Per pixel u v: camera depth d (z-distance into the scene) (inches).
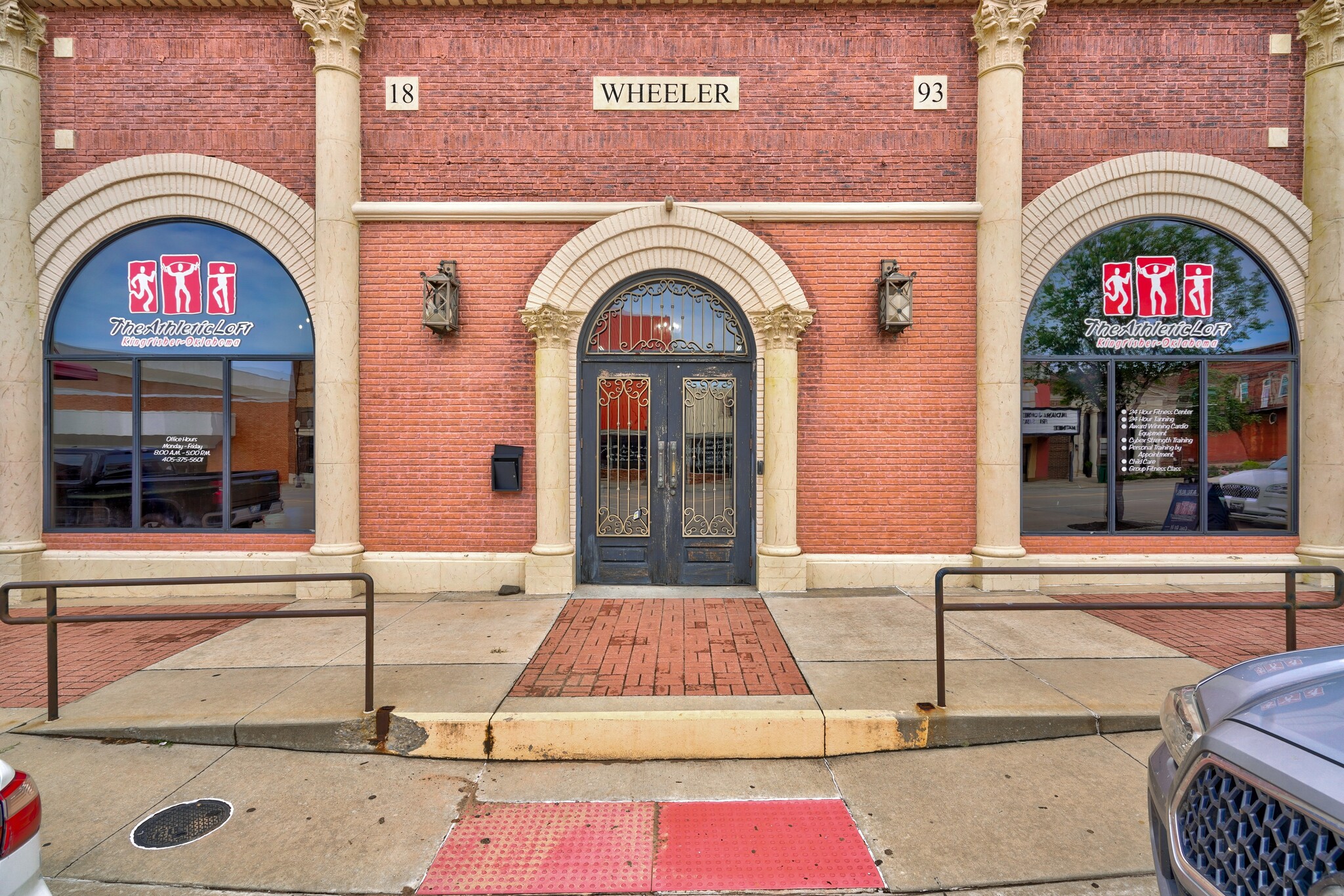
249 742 154.9
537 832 123.0
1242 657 196.4
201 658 199.8
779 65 283.4
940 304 282.2
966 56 282.2
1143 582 286.2
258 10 281.9
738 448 287.1
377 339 283.3
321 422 275.4
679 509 286.8
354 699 167.3
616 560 288.0
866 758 151.2
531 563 273.9
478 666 189.2
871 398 283.6
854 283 283.1
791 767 147.3
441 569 280.5
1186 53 282.2
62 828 122.2
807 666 188.7
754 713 155.5
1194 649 204.5
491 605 257.1
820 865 112.7
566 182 283.7
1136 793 133.5
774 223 283.4
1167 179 281.4
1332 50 273.3
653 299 287.7
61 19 282.7
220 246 288.8
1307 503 280.7
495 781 142.1
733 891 106.8
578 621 235.6
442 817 127.9
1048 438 286.2
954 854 115.0
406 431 284.0
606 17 282.8
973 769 144.5
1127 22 282.4
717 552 287.3
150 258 289.7
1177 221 288.0
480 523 284.0
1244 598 262.2
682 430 287.1
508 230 283.4
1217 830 76.8
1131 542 287.9
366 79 283.4
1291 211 278.5
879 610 247.9
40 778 139.3
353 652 204.2
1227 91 282.4
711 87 283.1
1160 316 289.3
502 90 283.4
